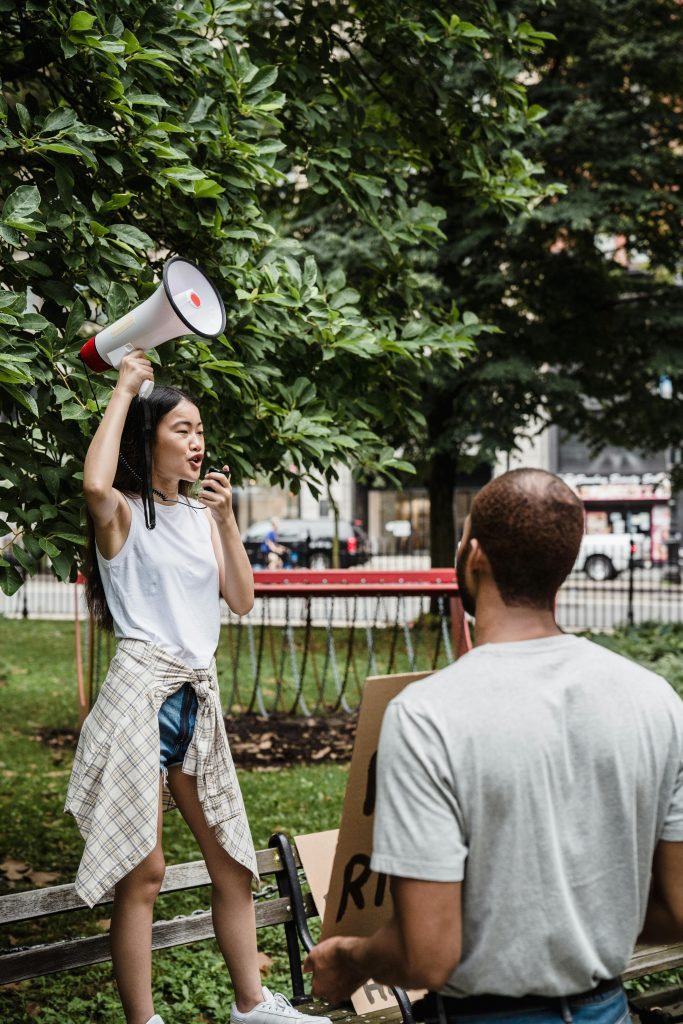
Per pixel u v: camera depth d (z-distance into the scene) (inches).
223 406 163.8
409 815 58.3
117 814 94.7
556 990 60.7
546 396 534.9
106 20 148.9
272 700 378.3
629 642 505.0
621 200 499.8
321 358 184.1
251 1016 105.0
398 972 61.1
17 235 123.6
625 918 61.4
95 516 97.2
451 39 201.2
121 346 100.9
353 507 1379.2
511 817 58.9
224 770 102.7
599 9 499.8
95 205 144.0
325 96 198.2
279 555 883.4
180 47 157.4
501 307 538.6
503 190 219.6
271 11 263.4
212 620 103.7
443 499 621.6
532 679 61.7
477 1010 62.2
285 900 119.7
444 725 59.4
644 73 517.7
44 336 130.1
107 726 96.8
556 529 63.4
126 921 97.7
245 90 166.1
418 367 197.3
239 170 161.3
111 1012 137.2
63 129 134.8
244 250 160.4
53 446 133.3
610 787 60.7
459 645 255.6
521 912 59.1
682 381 550.6
